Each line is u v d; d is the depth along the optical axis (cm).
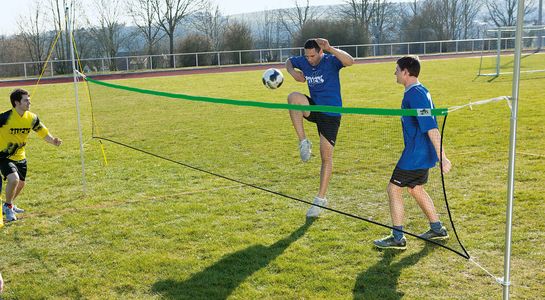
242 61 4031
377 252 472
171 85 2450
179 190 695
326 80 572
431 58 3844
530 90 1631
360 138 759
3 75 3225
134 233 539
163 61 3694
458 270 432
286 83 2255
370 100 1597
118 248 502
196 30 5231
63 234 545
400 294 396
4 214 592
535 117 1125
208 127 1068
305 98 571
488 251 466
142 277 437
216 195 666
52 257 486
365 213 498
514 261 445
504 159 791
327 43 567
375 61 3766
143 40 5178
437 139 416
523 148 859
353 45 4534
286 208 605
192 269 449
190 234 532
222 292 406
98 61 3453
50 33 4575
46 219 595
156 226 557
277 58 4103
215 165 744
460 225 531
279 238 514
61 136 1164
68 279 438
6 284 434
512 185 351
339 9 5866
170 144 899
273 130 1030
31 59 4544
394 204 459
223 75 2984
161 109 1282
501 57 3491
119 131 1008
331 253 474
